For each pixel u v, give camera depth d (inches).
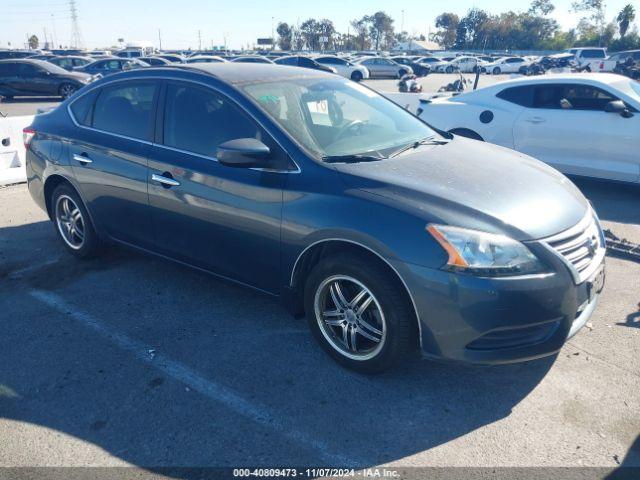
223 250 148.1
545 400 120.8
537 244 112.9
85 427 114.6
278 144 135.9
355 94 171.5
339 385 127.0
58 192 195.0
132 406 120.8
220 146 132.0
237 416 117.3
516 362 115.1
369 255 121.5
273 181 133.6
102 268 192.2
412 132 164.1
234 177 140.1
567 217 123.3
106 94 178.1
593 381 126.6
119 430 113.6
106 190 173.6
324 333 134.0
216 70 159.2
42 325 154.9
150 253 171.5
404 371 131.9
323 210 124.3
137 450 108.0
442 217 114.0
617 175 266.7
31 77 811.4
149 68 171.2
